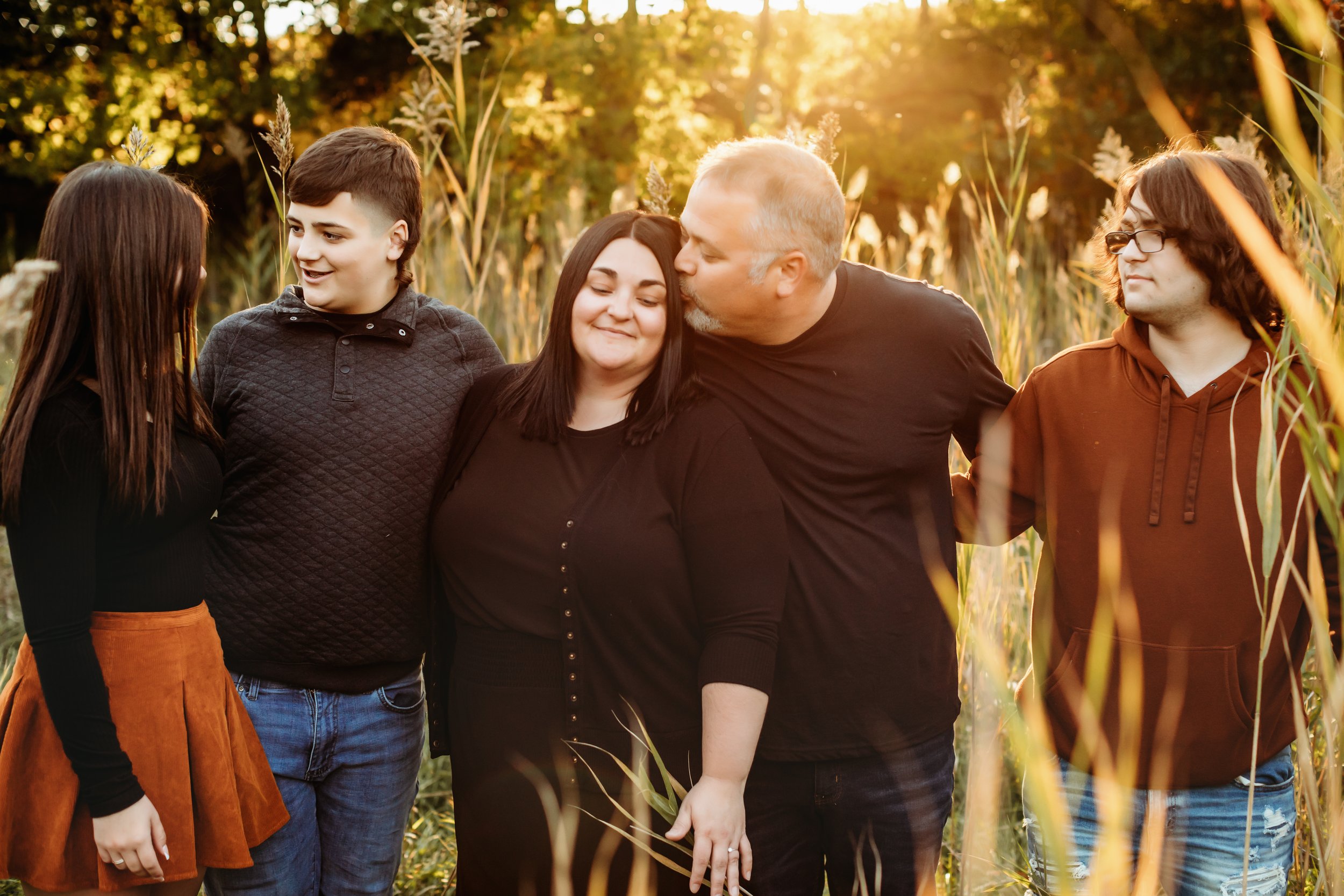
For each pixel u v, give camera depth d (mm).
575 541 1583
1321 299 1485
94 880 1392
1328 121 1042
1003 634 2252
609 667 1602
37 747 1392
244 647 1689
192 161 9055
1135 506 1594
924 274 3695
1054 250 4609
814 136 1939
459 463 1731
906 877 1765
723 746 1534
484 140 2631
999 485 1807
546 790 1595
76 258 1354
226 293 6027
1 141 9328
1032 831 1650
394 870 1863
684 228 1586
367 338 1749
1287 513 1502
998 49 10367
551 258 3574
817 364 1691
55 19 9211
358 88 9969
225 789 1490
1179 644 1556
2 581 2613
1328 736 1130
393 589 1739
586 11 9719
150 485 1404
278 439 1675
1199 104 7102
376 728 1774
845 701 1703
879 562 1708
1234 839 1576
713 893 1517
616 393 1663
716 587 1584
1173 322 1573
